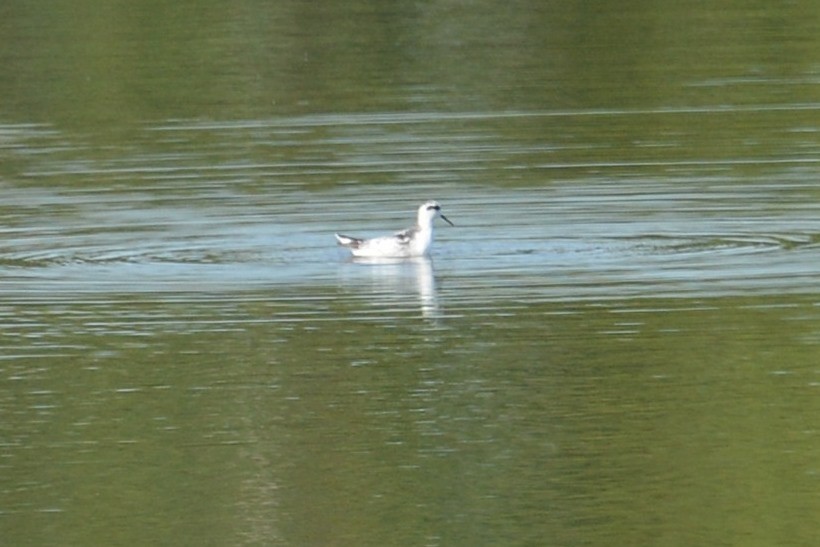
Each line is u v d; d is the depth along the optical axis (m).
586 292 21.36
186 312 21.00
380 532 15.10
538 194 26.81
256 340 19.89
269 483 16.17
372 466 16.41
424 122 32.16
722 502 15.45
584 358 19.03
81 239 24.67
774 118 31.50
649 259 22.86
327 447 16.89
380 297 21.47
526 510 15.36
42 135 31.94
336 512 15.43
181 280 22.42
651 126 31.27
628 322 20.19
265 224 25.36
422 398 18.02
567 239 24.09
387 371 18.81
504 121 31.98
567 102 33.34
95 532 15.25
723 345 19.28
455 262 23.11
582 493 15.76
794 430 16.95
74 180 28.50
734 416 17.33
